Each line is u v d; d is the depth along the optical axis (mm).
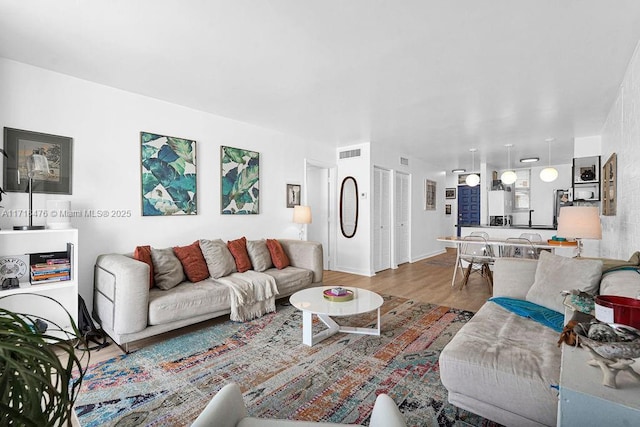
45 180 2775
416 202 7512
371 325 3109
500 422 1510
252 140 4512
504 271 2693
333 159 6074
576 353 1081
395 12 1970
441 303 3885
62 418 537
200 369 2240
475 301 3973
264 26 2121
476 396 1552
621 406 805
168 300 2648
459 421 1689
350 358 2408
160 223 3529
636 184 2604
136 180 3334
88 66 2715
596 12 1963
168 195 3578
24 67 2666
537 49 2424
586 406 854
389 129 4789
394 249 6426
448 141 5617
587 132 4898
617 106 3377
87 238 3010
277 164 4875
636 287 1683
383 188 6211
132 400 1878
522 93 3316
